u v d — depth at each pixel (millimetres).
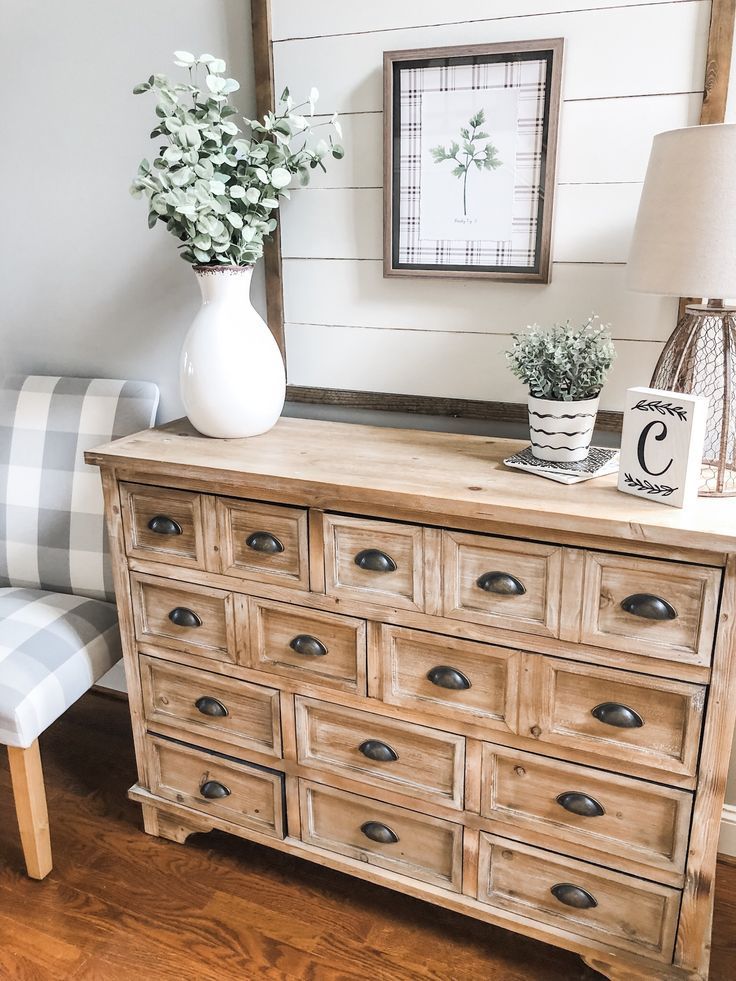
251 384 1603
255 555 1510
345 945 1580
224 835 1882
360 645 1461
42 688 1625
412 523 1344
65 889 1716
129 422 1919
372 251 1696
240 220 1513
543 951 1564
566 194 1513
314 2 1603
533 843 1431
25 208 2043
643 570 1197
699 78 1383
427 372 1722
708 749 1233
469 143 1544
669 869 1319
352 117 1635
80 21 1838
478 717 1398
